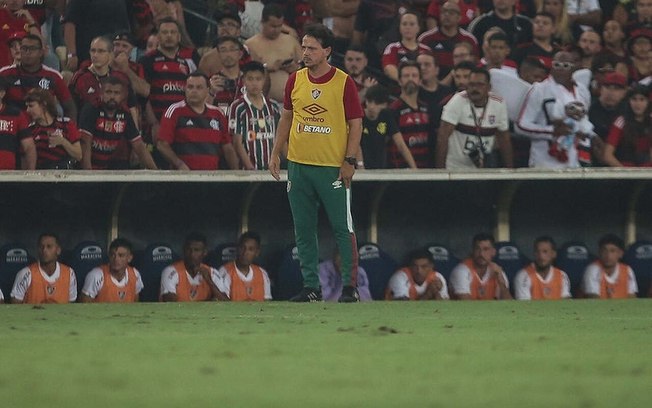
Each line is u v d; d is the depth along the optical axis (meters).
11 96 42.12
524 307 33.62
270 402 12.34
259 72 44.25
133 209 43.41
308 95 35.28
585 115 46.38
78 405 12.02
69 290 41.41
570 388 13.74
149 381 14.23
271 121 44.66
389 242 45.44
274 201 44.50
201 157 43.12
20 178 38.75
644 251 46.47
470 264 44.47
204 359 17.05
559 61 46.19
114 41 44.38
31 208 42.59
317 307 32.66
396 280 43.88
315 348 18.89
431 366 16.27
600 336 21.97
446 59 49.50
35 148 41.22
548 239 45.00
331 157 35.44
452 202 45.78
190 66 46.50
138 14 49.31
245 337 21.11
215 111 43.56
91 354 17.75
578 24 52.84
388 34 50.38
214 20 51.88
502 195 45.84
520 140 47.06
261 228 44.50
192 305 33.94
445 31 49.69
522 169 42.38
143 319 26.83
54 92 42.69
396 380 14.53
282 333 22.25
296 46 47.84
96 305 34.03
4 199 42.34
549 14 50.00
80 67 46.12
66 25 47.16
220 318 27.33
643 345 19.83
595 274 45.62
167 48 45.75
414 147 45.84
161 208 43.72
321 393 13.15
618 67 49.62
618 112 47.03
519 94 46.47
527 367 16.23
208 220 44.09
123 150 43.44
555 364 16.61
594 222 46.69
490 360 17.12
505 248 45.44
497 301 37.81
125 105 43.22
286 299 43.84
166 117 43.12
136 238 43.50
